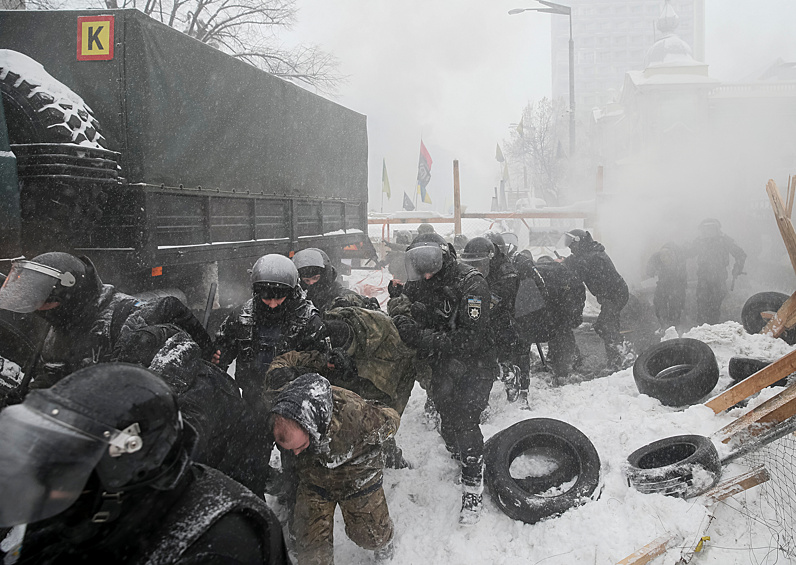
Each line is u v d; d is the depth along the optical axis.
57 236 5.03
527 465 4.17
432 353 3.60
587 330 10.03
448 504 3.83
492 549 3.36
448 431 4.14
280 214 7.85
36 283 2.53
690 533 3.16
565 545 3.22
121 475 1.22
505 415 5.27
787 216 5.73
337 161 9.73
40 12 5.40
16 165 4.73
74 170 4.87
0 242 4.59
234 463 2.58
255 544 1.42
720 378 5.69
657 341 8.98
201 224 6.18
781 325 6.18
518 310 5.63
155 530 1.32
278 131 7.74
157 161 5.53
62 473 1.16
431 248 3.69
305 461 2.79
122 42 5.28
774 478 3.61
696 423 4.32
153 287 5.60
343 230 9.96
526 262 5.89
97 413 1.20
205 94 6.21
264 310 3.35
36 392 1.26
